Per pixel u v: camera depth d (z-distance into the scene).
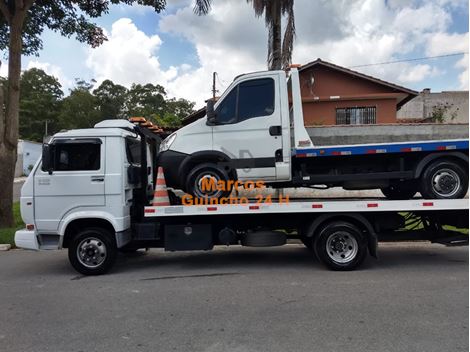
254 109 6.63
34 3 11.95
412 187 7.34
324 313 4.48
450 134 7.62
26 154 42.12
